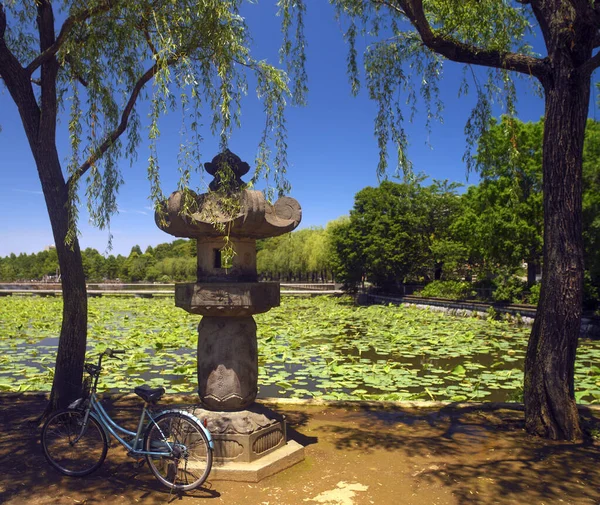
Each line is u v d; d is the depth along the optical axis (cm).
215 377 392
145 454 352
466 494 346
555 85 470
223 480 364
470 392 832
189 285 391
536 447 442
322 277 5788
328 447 442
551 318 471
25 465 396
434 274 3228
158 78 417
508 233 1855
